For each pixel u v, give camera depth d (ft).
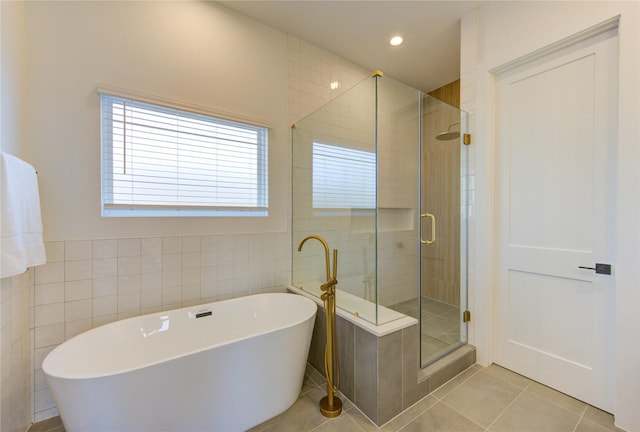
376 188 6.36
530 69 6.16
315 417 5.23
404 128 7.09
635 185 4.63
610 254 5.11
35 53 5.08
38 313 5.10
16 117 4.66
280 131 8.04
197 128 6.86
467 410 5.32
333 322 5.96
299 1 6.91
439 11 7.11
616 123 5.01
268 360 5.00
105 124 5.84
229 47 7.18
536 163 6.10
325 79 8.91
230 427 4.74
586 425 4.89
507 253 6.61
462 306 7.25
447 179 7.45
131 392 3.88
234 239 7.25
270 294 7.18
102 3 5.67
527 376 6.29
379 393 4.98
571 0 5.35
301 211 8.16
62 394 3.71
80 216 5.46
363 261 6.49
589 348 5.40
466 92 7.11
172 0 6.44
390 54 9.12
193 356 4.26
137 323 5.58
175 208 6.56
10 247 3.71
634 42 4.60
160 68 6.26
